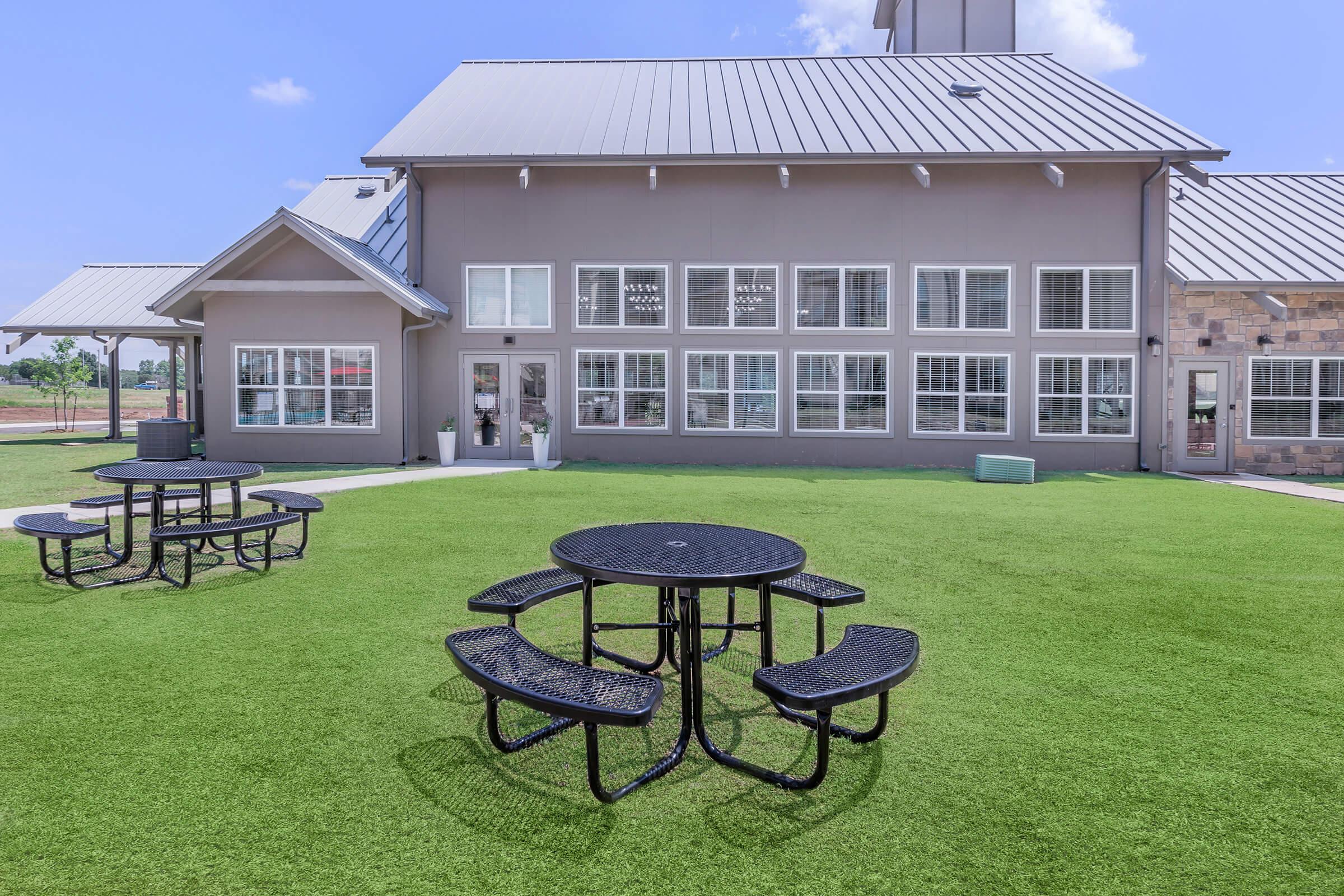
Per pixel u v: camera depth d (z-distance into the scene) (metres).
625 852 2.02
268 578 5.05
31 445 16.83
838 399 14.32
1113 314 13.98
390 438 13.48
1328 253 13.93
